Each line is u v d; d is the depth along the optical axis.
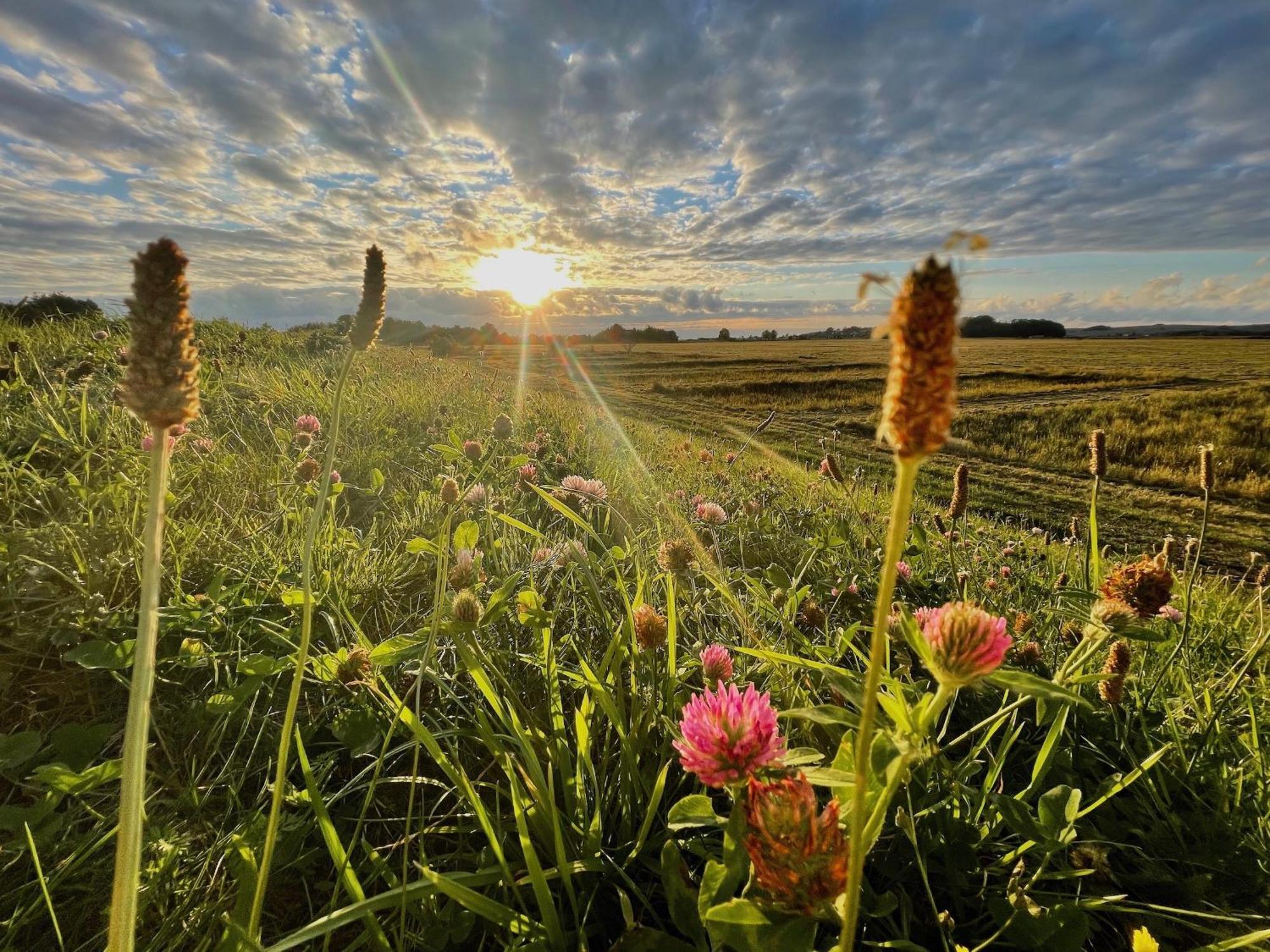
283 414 5.54
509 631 2.66
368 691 2.10
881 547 4.22
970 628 0.96
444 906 1.56
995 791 2.10
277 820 1.16
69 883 1.55
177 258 0.81
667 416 21.11
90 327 8.77
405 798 1.92
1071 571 4.20
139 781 0.87
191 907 1.52
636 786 1.78
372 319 1.17
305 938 1.14
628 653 2.18
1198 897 1.75
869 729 0.79
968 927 1.63
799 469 8.63
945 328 0.65
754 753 1.21
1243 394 36.44
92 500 2.92
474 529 2.24
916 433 0.68
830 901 0.98
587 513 3.43
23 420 3.83
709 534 3.71
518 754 1.98
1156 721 2.52
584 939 1.37
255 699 2.08
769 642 2.59
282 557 2.88
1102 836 1.96
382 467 4.75
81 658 2.02
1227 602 4.32
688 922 1.35
